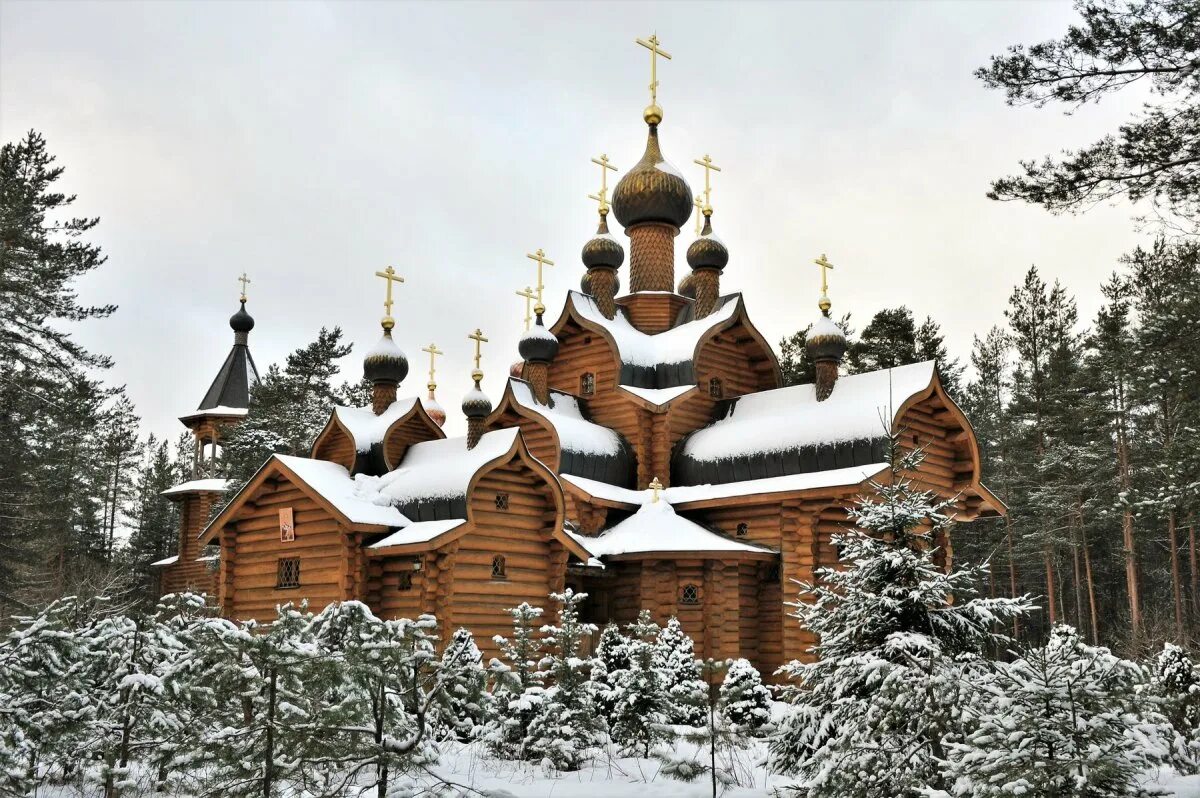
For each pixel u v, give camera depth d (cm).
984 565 1195
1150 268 3972
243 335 6244
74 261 4059
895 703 1052
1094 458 4588
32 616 1598
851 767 1072
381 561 2806
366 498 2923
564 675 1736
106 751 1341
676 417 3819
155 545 7119
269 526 2994
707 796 1435
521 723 1722
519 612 1834
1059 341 5288
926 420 3403
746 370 4131
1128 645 3747
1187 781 1315
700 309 4325
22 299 3981
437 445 3192
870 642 1187
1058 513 4744
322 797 1141
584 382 4069
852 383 3525
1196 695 1622
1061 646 1062
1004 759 945
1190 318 2575
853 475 3162
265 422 5041
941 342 5525
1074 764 931
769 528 3356
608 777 1599
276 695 1113
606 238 4359
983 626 1177
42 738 1368
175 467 7350
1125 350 4325
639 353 3934
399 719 1200
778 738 1227
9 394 4034
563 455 3547
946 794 977
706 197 4578
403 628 1200
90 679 1423
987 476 5653
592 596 3384
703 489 3525
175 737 1212
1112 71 1530
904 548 1195
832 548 3272
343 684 1135
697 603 3244
